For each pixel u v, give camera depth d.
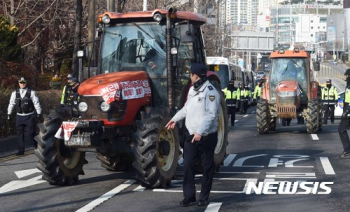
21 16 45.69
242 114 64.88
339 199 16.64
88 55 20.67
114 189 18.11
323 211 15.17
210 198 16.73
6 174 21.42
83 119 18.39
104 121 18.19
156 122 17.89
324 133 37.69
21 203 16.23
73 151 18.77
